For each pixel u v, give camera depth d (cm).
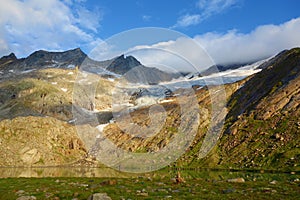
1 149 18988
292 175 5844
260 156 10969
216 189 2542
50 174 8788
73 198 2084
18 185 2989
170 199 1981
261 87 17388
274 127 12875
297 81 15138
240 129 14025
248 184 3059
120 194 2216
